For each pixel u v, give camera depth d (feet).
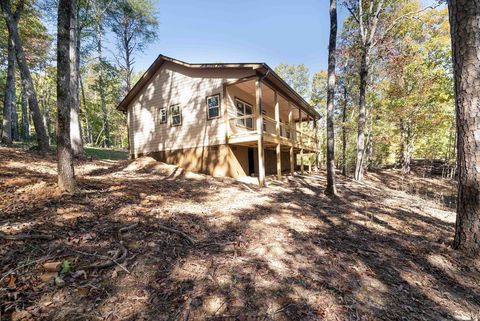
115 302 8.14
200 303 8.55
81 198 15.99
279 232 15.60
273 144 40.86
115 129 107.24
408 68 50.78
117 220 13.76
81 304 7.79
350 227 17.44
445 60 50.06
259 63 32.35
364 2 47.62
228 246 12.97
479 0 11.90
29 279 8.36
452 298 10.12
